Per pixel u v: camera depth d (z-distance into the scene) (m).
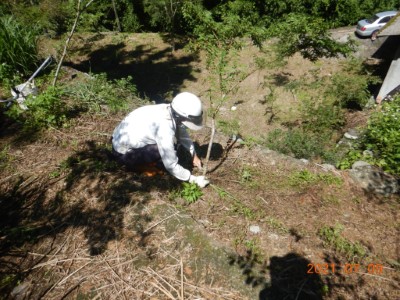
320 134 7.83
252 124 9.53
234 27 3.44
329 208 3.33
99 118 4.85
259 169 3.92
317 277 2.62
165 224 2.98
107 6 14.62
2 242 2.85
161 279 2.55
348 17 15.33
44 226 3.00
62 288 2.48
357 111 8.81
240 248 2.81
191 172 3.82
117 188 3.33
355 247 2.89
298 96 10.44
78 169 3.61
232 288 2.51
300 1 14.98
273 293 2.48
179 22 13.20
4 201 3.29
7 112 4.65
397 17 8.23
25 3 9.63
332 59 12.32
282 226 3.06
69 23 6.98
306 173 3.79
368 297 2.51
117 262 2.67
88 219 3.04
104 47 13.60
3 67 5.78
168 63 12.81
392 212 3.30
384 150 4.34
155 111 3.01
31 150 4.03
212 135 3.25
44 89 5.70
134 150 3.20
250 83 11.28
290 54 7.66
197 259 2.71
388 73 9.07
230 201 3.34
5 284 2.51
